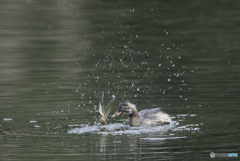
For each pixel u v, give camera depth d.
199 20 27.67
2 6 31.39
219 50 21.97
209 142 9.79
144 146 9.64
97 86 16.23
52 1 32.66
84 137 10.45
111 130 11.16
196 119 11.89
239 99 13.90
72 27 26.73
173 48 22.45
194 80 16.73
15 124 11.73
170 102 13.84
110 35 25.02
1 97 14.91
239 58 20.38
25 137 10.48
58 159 8.89
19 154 9.23
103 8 30.27
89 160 8.81
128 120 12.07
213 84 16.00
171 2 31.73
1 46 23.67
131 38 24.42
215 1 31.30
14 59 21.25
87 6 30.97
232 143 9.68
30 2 32.50
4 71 19.03
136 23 27.44
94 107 13.61
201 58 20.56
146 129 11.17
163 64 19.55
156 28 26.11
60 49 22.94
